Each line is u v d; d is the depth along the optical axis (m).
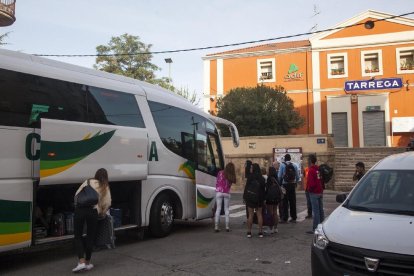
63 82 8.18
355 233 4.93
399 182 6.01
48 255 8.52
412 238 4.62
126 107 9.48
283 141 25.38
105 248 8.23
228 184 11.20
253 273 6.99
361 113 34.19
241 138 26.20
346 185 23.88
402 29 33.75
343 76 34.81
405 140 33.03
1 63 7.20
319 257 5.00
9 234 7.06
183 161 11.00
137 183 9.73
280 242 9.59
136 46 40.16
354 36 34.72
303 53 36.00
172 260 7.93
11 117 7.21
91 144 8.35
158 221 10.10
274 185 10.48
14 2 23.83
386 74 33.84
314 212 10.52
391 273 4.39
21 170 7.27
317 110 35.22
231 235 10.59
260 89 30.62
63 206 8.45
